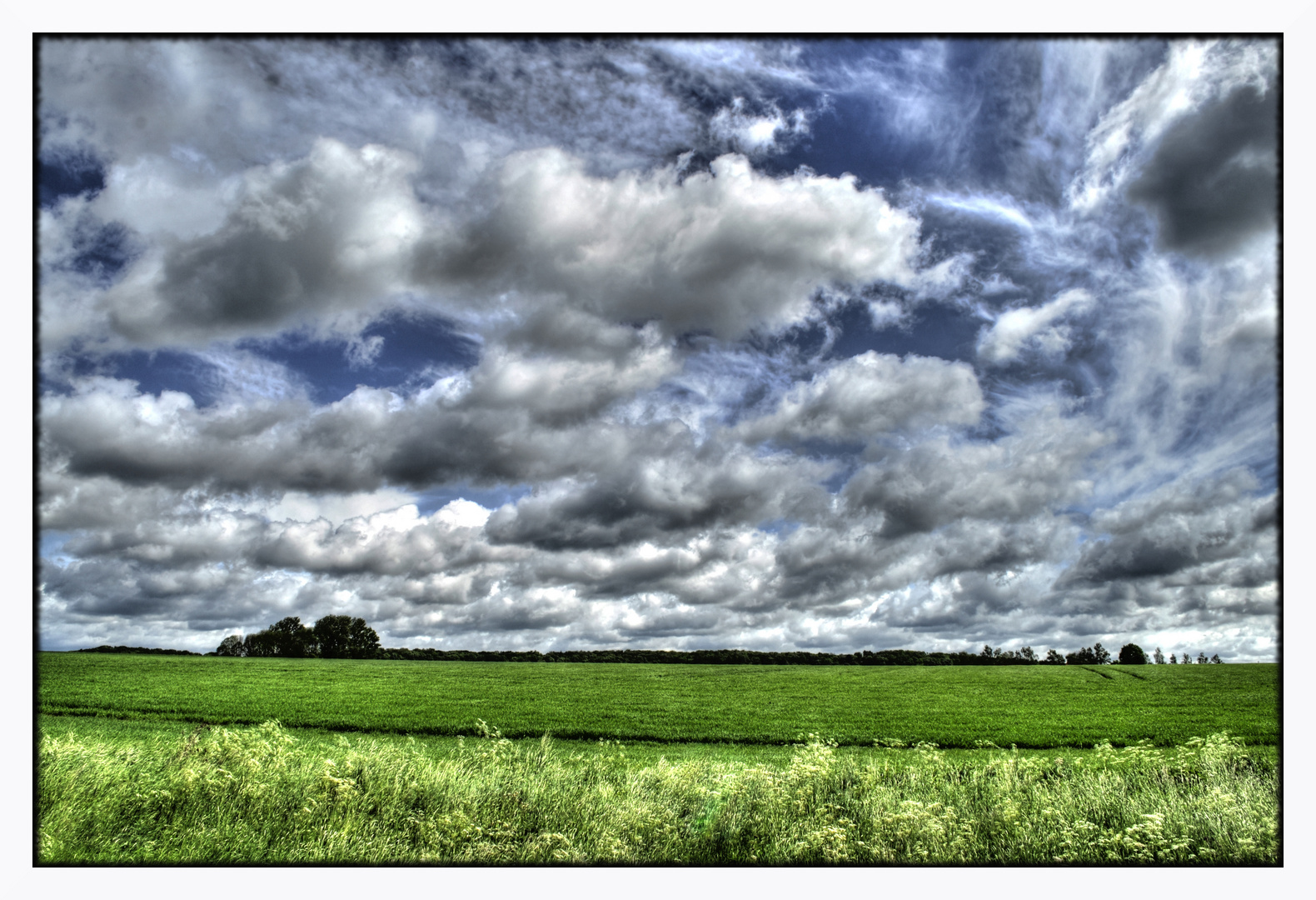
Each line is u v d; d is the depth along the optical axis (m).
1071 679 63.66
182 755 10.55
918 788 11.15
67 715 34.53
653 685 61.19
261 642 99.44
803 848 9.09
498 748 12.40
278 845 8.70
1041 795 10.52
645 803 10.38
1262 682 56.97
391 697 47.94
